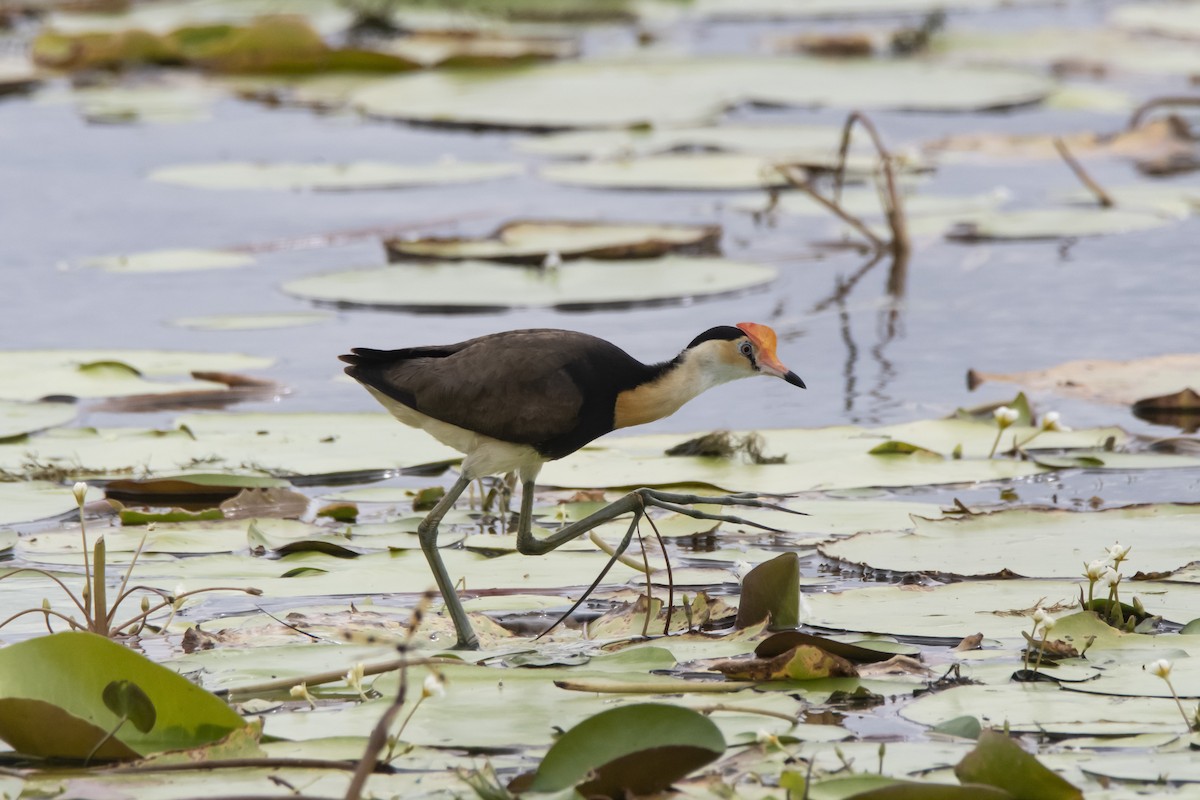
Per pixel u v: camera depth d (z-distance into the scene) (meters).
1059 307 15.23
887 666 7.40
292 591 8.76
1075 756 6.32
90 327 14.93
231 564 9.23
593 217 19.27
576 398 8.74
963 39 30.80
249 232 18.62
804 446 11.40
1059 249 17.48
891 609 8.17
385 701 7.05
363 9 32.62
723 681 7.30
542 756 6.51
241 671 7.45
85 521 10.11
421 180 20.62
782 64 28.22
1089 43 30.25
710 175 20.81
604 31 34.16
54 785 6.22
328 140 23.66
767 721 6.80
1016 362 13.65
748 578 8.09
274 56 28.36
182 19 33.81
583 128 24.02
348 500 10.62
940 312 15.28
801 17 35.47
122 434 11.69
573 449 8.92
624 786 6.12
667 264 16.94
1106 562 8.76
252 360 13.70
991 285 16.14
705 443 11.23
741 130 23.73
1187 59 28.52
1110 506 10.12
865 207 19.50
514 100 25.45
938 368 13.55
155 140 23.44
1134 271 16.34
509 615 8.58
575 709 6.95
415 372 8.84
